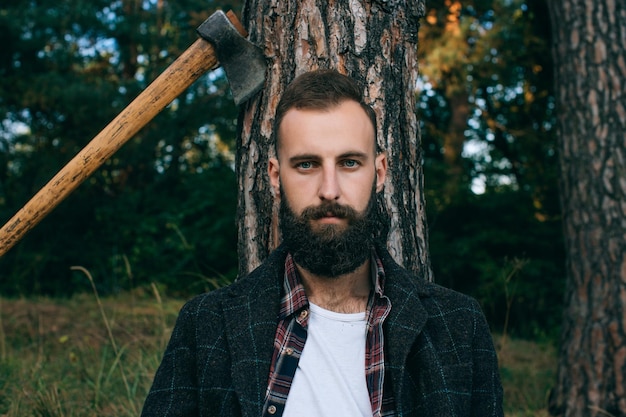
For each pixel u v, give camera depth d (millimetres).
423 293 1721
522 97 12422
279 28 2088
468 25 10625
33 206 2039
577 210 3916
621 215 3789
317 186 1624
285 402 1598
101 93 10766
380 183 1853
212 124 11500
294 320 1679
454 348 1659
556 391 3971
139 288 9406
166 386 1658
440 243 9648
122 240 10828
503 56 11039
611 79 3875
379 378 1605
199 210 10266
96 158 2053
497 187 11156
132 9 12195
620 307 3734
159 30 11812
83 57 11719
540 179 10312
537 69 10797
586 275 3857
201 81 11180
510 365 5441
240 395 1562
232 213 10148
